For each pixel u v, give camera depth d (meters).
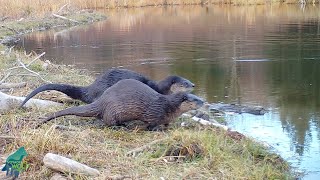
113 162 4.77
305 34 16.98
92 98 6.60
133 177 4.42
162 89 6.77
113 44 15.98
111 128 5.81
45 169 4.45
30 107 6.42
